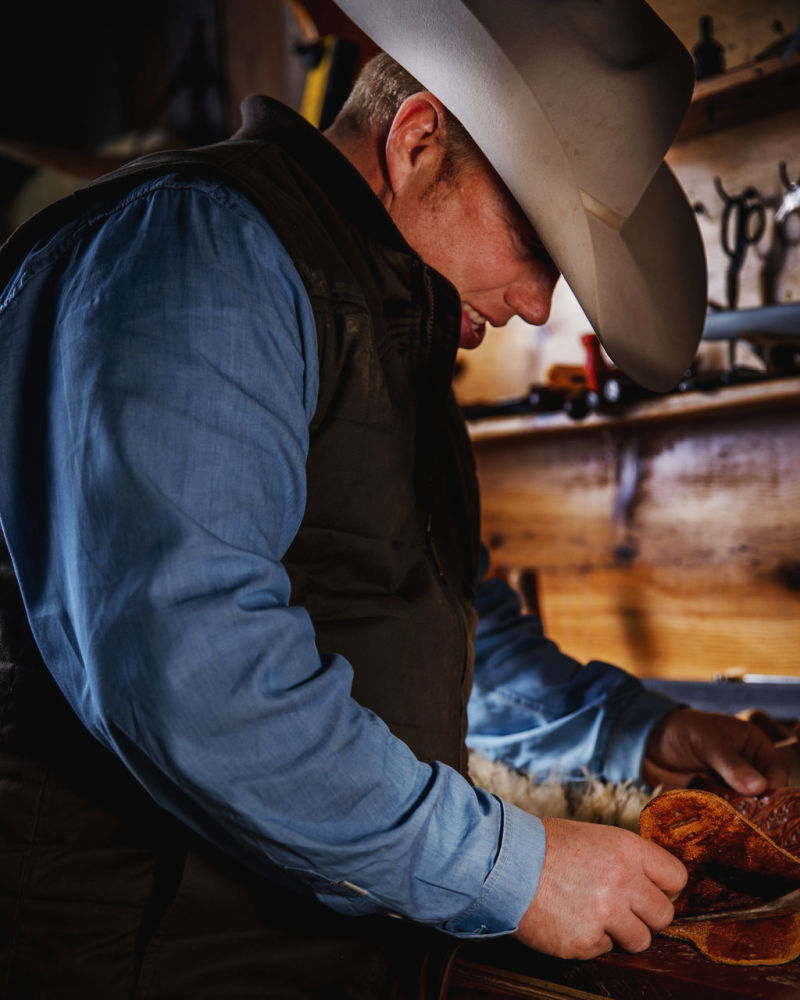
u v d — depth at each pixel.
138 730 0.65
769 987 0.71
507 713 1.32
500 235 0.94
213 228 0.75
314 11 2.27
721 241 1.72
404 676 0.87
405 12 0.88
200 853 0.76
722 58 1.64
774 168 1.71
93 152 3.18
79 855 0.76
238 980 0.77
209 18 2.88
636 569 1.95
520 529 2.12
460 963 0.83
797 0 1.64
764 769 1.17
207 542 0.66
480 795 0.76
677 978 0.73
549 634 2.08
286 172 0.88
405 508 0.91
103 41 3.23
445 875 0.71
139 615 0.64
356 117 0.99
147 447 0.67
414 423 0.93
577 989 0.77
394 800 0.70
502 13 0.85
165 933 0.75
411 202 0.94
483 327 1.07
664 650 1.91
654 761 1.21
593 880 0.74
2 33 3.29
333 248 0.86
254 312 0.73
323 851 0.68
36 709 0.78
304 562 0.84
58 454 0.70
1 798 0.77
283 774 0.67
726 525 1.82
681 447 1.88
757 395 1.56
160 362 0.69
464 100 0.85
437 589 0.93
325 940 0.80
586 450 2.02
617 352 0.92
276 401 0.73
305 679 0.70
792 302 1.60
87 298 0.73
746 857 0.79
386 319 0.91
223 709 0.65
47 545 0.71
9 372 0.76
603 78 0.87
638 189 0.90
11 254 0.82
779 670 1.76
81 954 0.75
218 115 2.88
